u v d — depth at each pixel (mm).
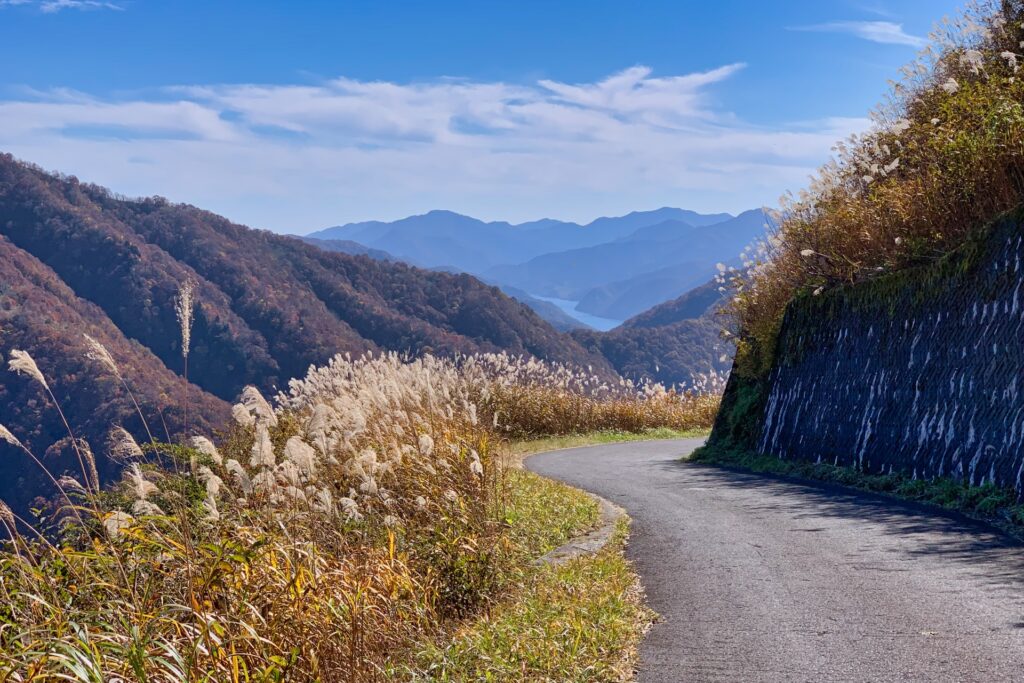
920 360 12398
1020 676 4547
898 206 14102
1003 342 10430
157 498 6488
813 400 15695
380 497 7836
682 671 5078
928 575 6898
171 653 4285
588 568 7773
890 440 12656
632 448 23797
